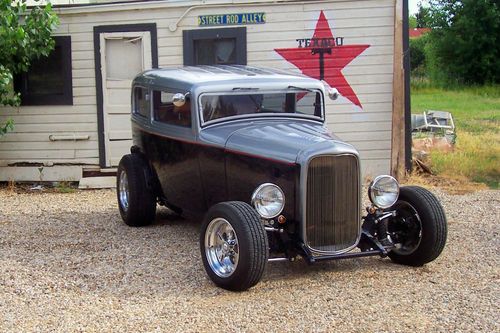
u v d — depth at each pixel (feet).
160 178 26.22
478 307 18.19
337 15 37.04
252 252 18.74
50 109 38.29
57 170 38.34
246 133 22.04
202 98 22.98
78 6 37.58
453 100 97.96
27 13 37.55
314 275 21.01
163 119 25.29
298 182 19.93
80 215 30.19
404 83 36.86
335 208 20.26
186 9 37.35
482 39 125.29
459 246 24.48
